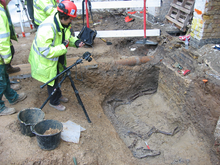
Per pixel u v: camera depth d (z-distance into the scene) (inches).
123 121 176.6
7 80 119.6
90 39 194.4
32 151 97.8
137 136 159.9
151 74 203.5
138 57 199.6
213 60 156.1
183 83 165.5
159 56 204.2
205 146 139.6
